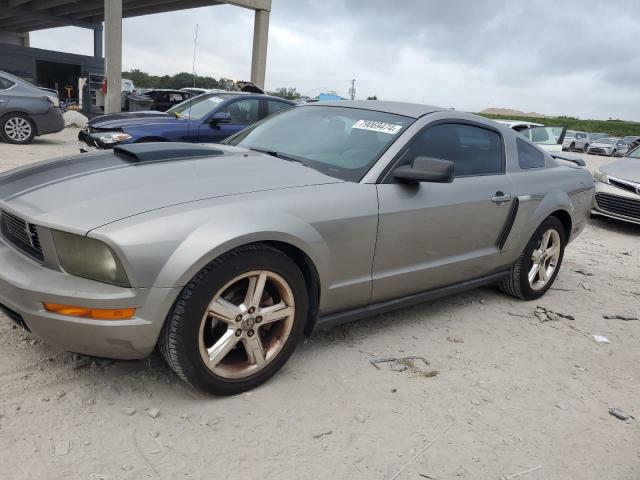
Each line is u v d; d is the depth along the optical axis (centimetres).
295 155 340
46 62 2984
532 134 1138
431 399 285
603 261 631
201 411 252
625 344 390
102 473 208
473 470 235
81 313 225
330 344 333
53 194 256
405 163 327
